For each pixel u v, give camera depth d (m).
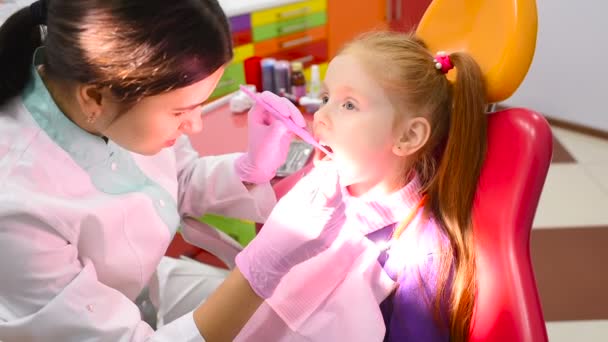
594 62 2.72
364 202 0.98
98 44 0.69
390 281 0.90
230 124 1.72
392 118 0.90
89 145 0.91
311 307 0.90
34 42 0.84
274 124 1.06
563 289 1.90
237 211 1.23
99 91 0.74
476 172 0.93
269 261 0.76
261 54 2.50
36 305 0.84
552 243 2.13
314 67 1.90
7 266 0.80
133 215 0.98
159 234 1.04
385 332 0.91
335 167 0.89
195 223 1.28
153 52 0.68
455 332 0.89
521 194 0.87
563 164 2.66
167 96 0.74
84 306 0.83
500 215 0.88
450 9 1.02
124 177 1.00
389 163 0.95
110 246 0.95
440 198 0.93
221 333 0.80
